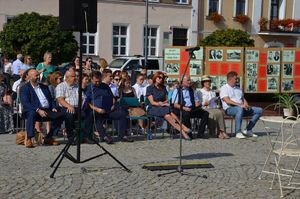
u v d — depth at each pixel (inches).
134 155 409.4
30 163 367.2
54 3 1225.4
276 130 580.4
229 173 353.7
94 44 1283.2
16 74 711.1
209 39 1193.4
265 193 305.4
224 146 465.7
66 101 456.1
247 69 729.6
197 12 1414.9
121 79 534.6
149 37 1358.3
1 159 378.9
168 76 709.9
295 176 350.0
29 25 1034.1
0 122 499.2
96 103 457.4
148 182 321.4
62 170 345.7
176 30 1396.4
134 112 493.7
